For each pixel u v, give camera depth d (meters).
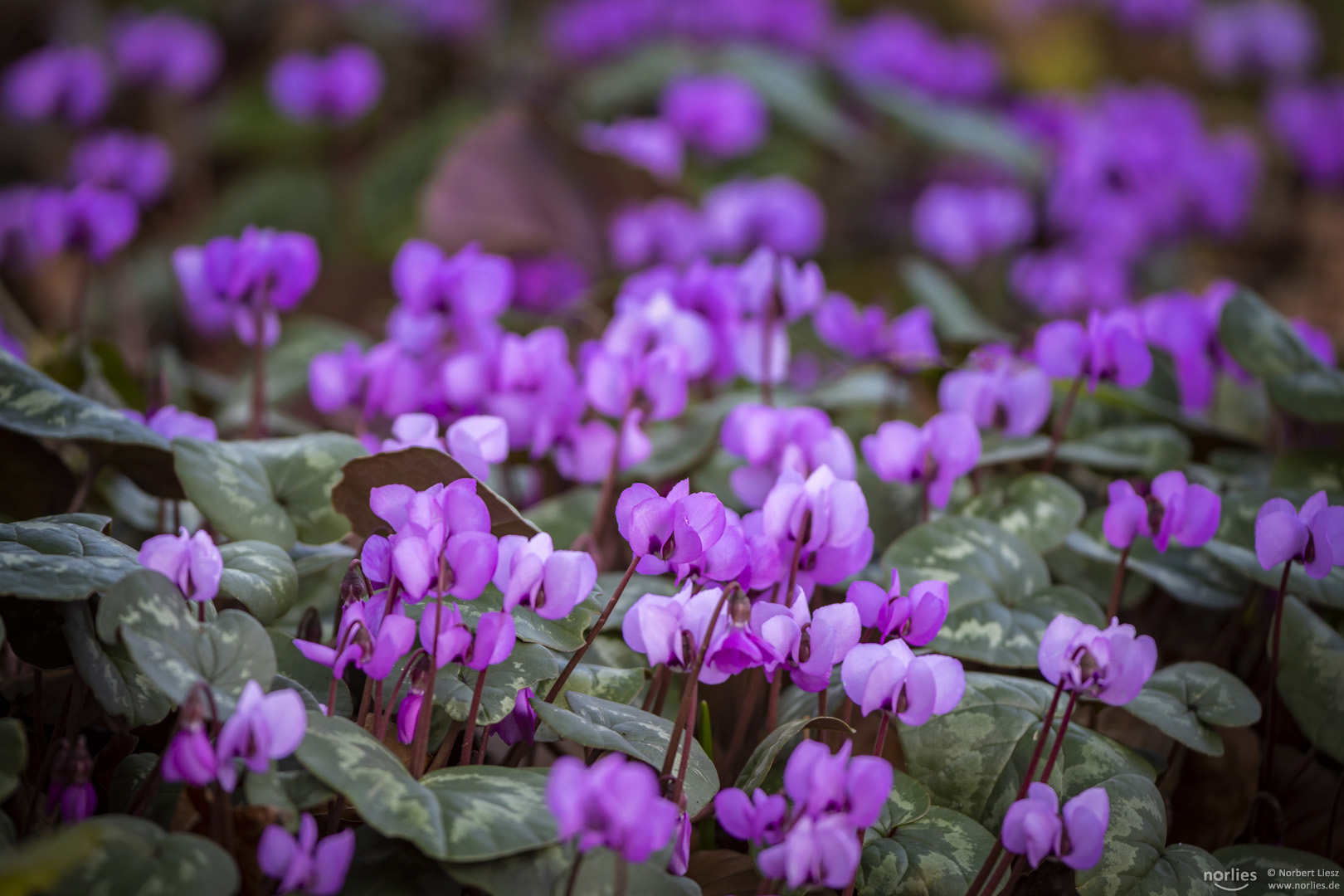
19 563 0.81
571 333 1.29
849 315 1.12
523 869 0.79
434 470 0.85
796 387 1.45
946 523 0.92
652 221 1.50
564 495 1.02
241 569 0.84
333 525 0.90
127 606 0.79
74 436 0.88
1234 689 0.88
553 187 1.74
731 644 0.80
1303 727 0.88
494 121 1.75
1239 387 1.22
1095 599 0.95
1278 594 0.88
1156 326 1.02
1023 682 0.88
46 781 0.84
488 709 0.83
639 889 0.79
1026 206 1.98
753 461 0.92
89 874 0.77
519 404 0.94
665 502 0.81
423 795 0.79
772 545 0.83
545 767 0.91
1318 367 0.98
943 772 0.86
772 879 0.80
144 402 1.13
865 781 0.78
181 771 0.77
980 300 1.93
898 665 0.80
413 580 0.79
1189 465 0.99
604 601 0.86
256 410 0.99
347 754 0.79
